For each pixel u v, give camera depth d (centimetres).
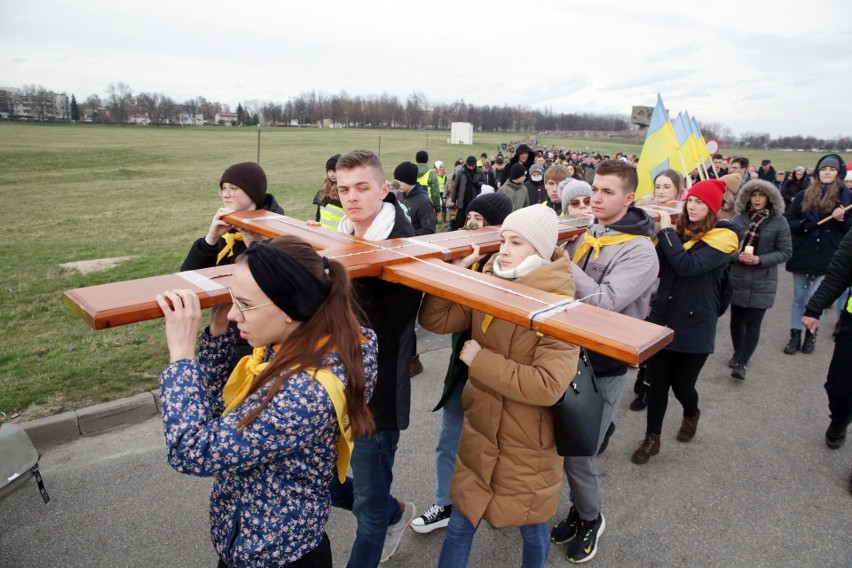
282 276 141
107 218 1404
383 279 217
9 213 1441
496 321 222
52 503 323
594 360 283
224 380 190
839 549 300
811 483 361
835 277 360
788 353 588
